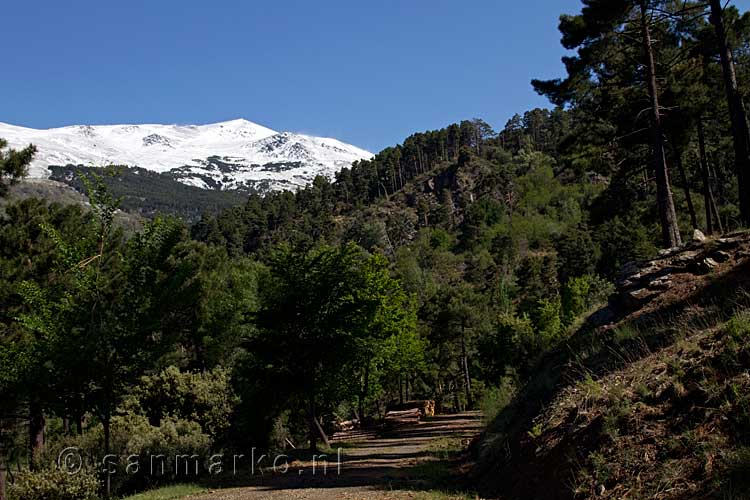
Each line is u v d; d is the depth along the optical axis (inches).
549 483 293.0
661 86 838.5
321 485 477.4
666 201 734.5
